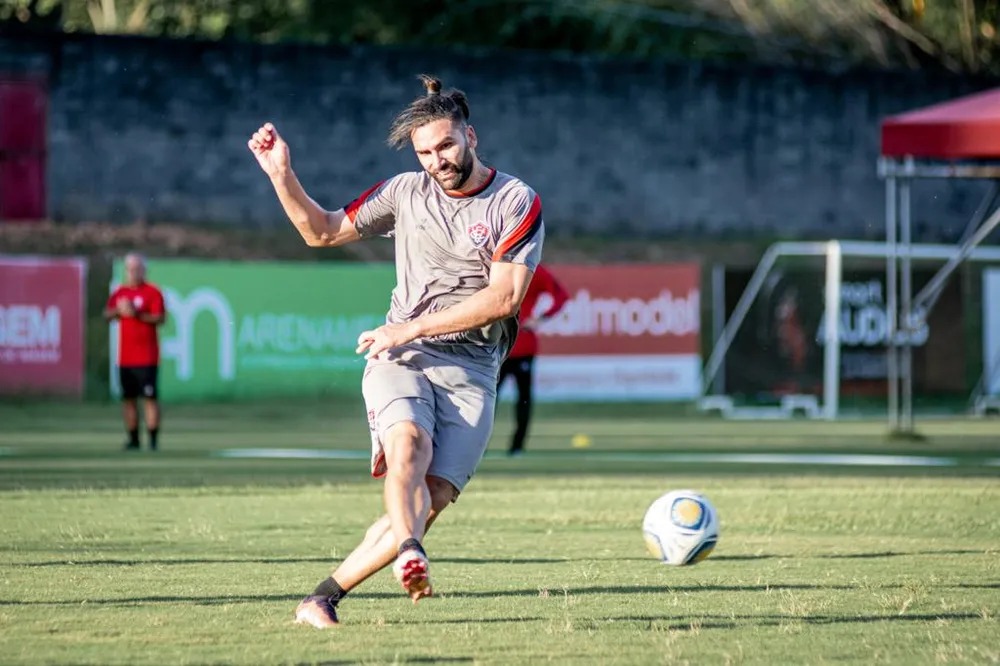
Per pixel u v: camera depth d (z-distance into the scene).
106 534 29.05
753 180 98.69
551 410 78.44
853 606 20.69
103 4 124.69
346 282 75.88
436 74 92.88
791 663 16.48
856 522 32.19
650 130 96.75
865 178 101.00
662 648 17.36
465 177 17.91
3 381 69.88
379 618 19.39
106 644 17.38
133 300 52.72
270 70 89.75
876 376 84.00
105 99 86.88
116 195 86.94
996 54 123.12
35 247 83.50
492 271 17.94
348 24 125.00
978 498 37.28
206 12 123.38
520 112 94.50
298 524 31.08
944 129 55.88
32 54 85.69
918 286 85.00
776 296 83.50
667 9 127.94
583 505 35.41
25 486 38.81
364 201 18.70
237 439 58.84
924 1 117.06
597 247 94.50
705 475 44.47
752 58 123.69
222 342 73.25
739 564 25.39
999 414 83.56
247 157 89.19
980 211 88.88
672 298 80.81
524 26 127.19
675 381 81.06
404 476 17.12
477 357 18.44
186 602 20.72
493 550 27.23
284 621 19.09
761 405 82.62
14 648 17.08
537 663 16.38
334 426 66.94
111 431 62.00
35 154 85.88
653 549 24.36
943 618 19.66
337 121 91.19
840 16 124.69
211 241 87.06
